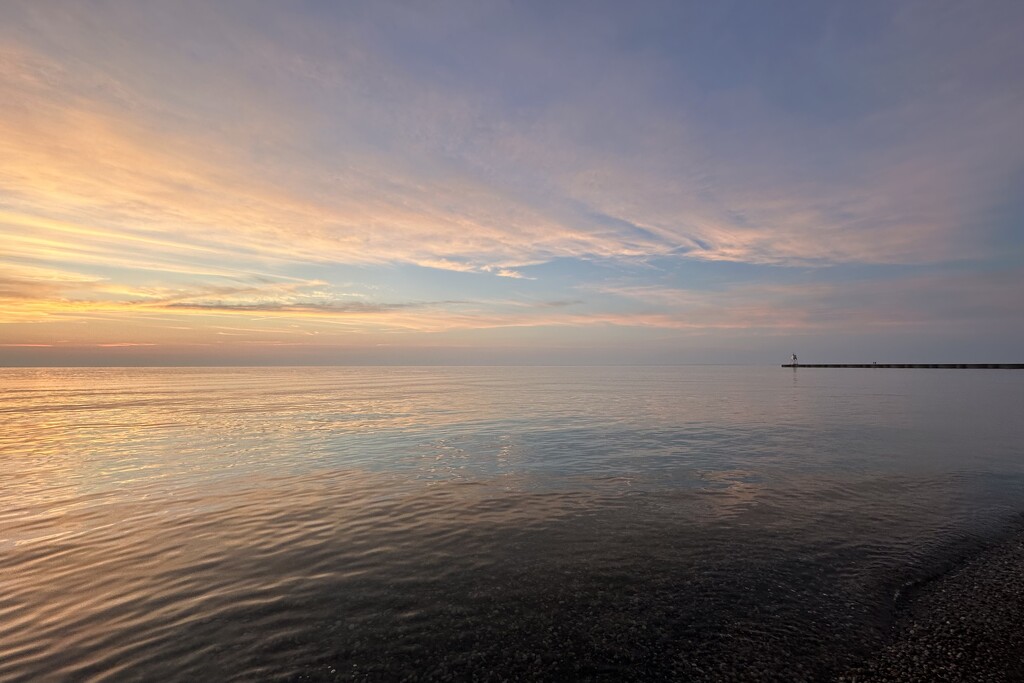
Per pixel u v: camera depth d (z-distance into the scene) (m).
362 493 15.59
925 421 32.56
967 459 20.28
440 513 13.55
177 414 39.91
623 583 9.31
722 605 8.50
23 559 10.42
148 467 19.52
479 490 15.91
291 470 18.95
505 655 7.07
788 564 10.14
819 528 12.21
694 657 7.04
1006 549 10.88
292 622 7.92
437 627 7.79
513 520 12.94
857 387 75.19
